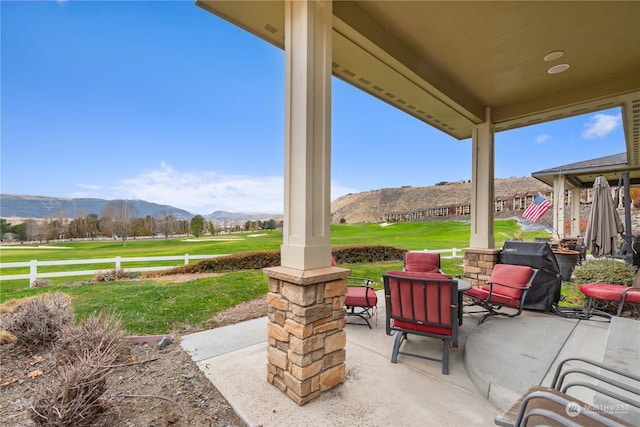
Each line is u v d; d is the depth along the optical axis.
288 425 1.86
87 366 1.92
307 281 2.04
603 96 4.10
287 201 2.38
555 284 4.15
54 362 2.65
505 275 3.91
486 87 4.39
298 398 2.07
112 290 5.77
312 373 2.12
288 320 2.19
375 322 3.97
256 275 7.62
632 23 2.91
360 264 10.36
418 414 1.97
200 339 3.26
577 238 10.84
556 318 3.70
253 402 2.10
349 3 2.70
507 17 2.86
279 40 3.09
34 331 2.93
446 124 5.39
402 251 11.55
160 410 2.04
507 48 3.39
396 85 3.88
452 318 2.54
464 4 2.69
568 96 4.38
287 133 2.38
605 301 4.03
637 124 5.48
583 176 11.89
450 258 11.64
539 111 4.66
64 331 2.59
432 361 2.78
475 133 5.26
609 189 5.98
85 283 7.03
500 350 2.69
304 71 2.24
